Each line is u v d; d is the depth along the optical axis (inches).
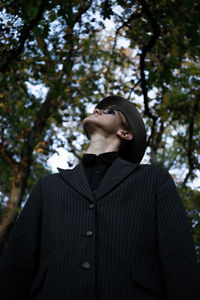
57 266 57.1
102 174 72.5
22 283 62.2
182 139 281.1
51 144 249.8
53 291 54.7
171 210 63.3
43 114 280.2
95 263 55.9
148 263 58.0
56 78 245.3
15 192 252.4
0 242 221.6
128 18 198.8
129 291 53.1
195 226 190.2
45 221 66.6
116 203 63.1
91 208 62.2
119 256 56.4
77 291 53.0
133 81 223.6
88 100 238.4
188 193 206.4
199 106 257.1
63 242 59.7
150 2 173.9
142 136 91.0
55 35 207.2
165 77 192.2
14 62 173.2
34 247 65.3
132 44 226.5
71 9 158.6
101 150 81.8
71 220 62.1
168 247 58.7
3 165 271.7
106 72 244.1
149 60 207.6
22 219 68.6
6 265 62.2
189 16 159.3
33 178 346.3
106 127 85.8
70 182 69.1
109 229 59.6
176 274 55.1
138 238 59.3
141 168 72.0
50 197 69.2
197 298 52.8
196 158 250.5
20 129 257.3
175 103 261.1
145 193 65.9
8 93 235.8
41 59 175.8
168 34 189.3
